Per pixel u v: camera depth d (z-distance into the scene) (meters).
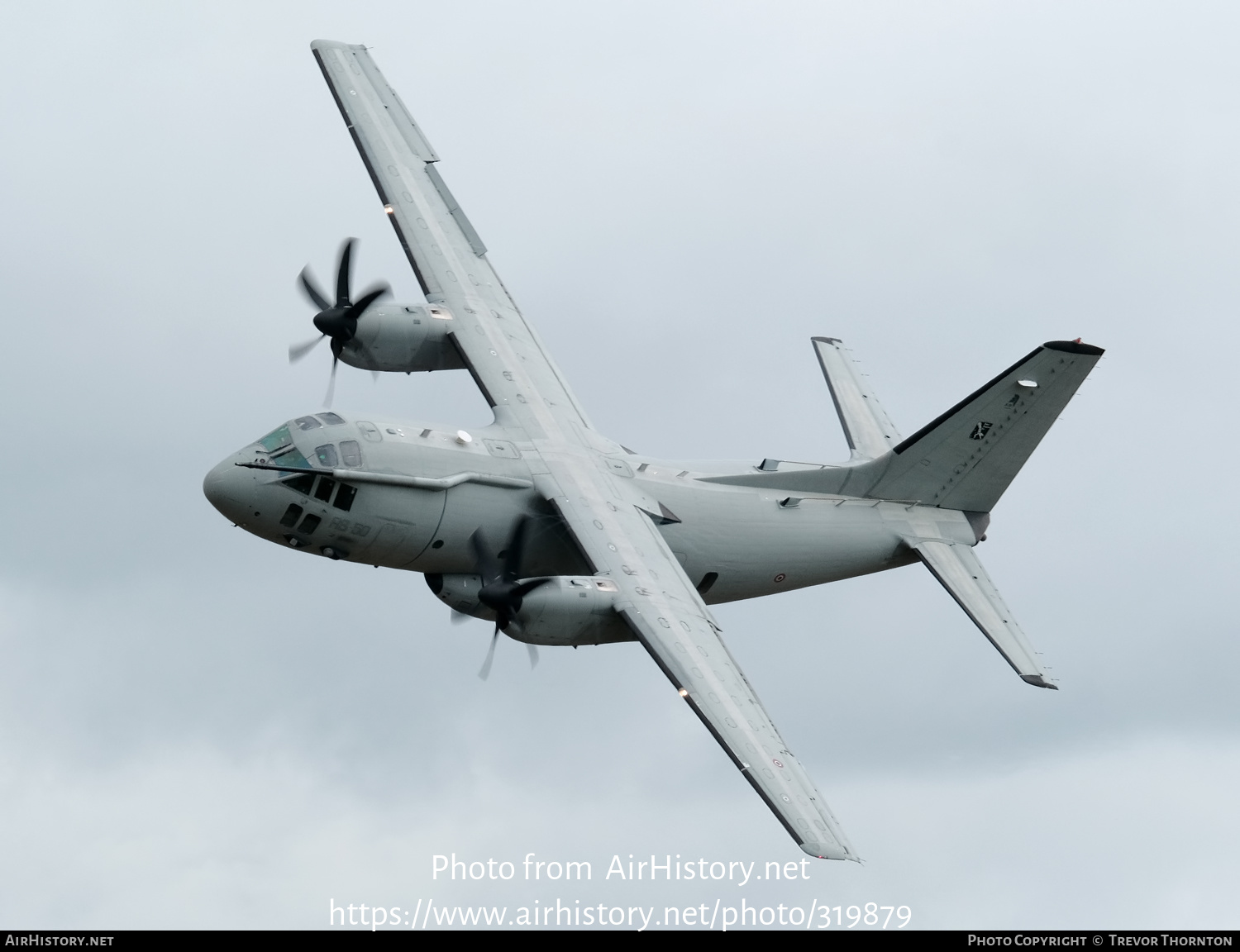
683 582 139.62
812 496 155.75
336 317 154.12
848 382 173.75
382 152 176.88
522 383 154.25
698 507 149.00
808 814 123.25
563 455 146.25
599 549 137.12
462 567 141.12
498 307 165.00
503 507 140.12
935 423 155.88
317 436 136.00
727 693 130.75
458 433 142.00
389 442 137.12
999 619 152.00
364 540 136.88
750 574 152.38
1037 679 145.12
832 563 155.50
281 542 138.50
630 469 148.38
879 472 157.12
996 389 156.50
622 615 133.00
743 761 125.19
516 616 131.88
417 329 157.25
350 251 154.12
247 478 134.62
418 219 171.25
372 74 185.50
